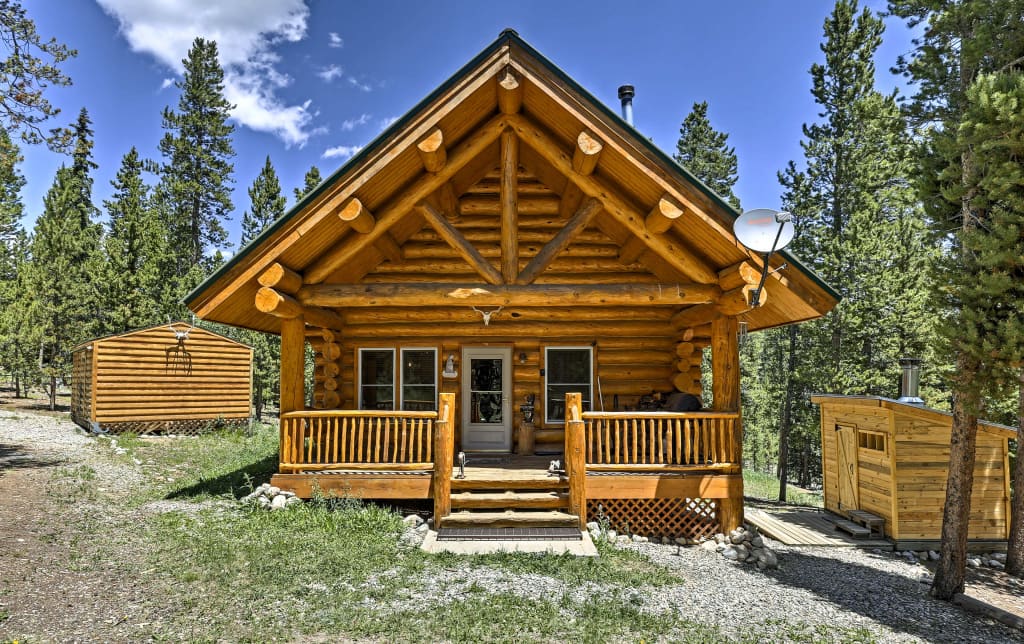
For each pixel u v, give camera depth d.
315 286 8.79
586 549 7.27
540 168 10.44
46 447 13.15
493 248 11.13
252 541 6.99
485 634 4.92
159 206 34.44
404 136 7.97
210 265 39.38
